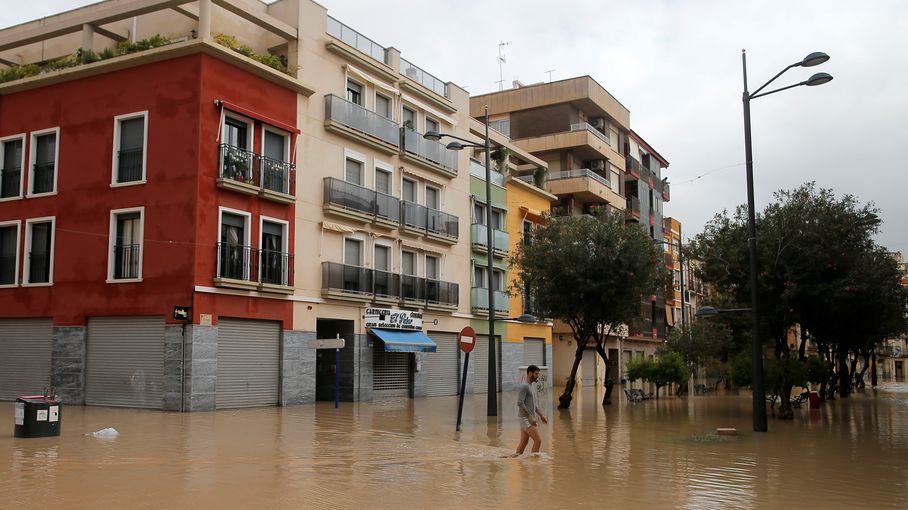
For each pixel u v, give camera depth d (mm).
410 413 22781
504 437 16281
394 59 31719
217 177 22844
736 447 14828
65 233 24297
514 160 46250
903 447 14961
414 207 32062
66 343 23734
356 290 28406
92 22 25016
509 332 39125
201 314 22000
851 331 33438
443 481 10141
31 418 14164
